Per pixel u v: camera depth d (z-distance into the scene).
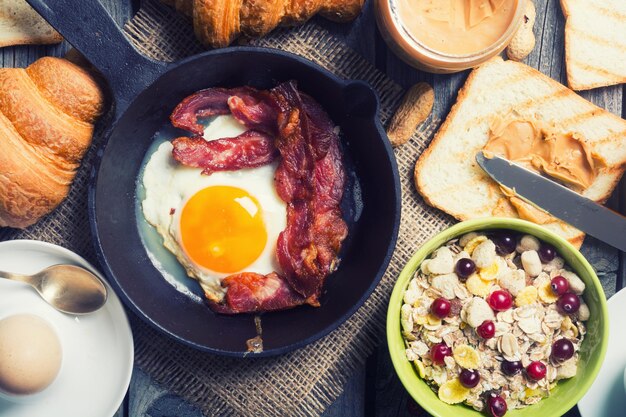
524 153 0.54
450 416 0.50
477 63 0.51
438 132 0.54
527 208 0.54
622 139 0.55
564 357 0.51
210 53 0.48
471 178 0.54
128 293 0.49
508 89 0.55
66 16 0.47
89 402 0.52
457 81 0.55
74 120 0.50
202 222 0.51
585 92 0.56
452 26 0.51
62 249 0.50
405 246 0.54
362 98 0.49
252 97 0.52
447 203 0.54
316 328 0.50
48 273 0.51
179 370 0.54
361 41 0.55
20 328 0.51
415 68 0.54
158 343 0.54
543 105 0.55
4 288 0.52
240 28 0.50
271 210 0.51
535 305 0.51
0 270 0.51
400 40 0.50
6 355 0.50
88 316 0.52
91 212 0.48
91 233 0.49
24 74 0.49
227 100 0.52
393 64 0.55
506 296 0.51
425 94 0.53
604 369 0.54
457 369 0.51
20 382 0.50
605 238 0.54
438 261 0.51
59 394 0.52
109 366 0.52
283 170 0.51
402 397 0.55
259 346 0.51
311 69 0.49
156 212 0.52
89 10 0.47
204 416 0.54
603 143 0.55
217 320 0.53
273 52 0.48
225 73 0.51
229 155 0.51
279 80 0.52
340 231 0.52
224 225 0.51
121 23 0.54
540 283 0.52
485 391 0.51
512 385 0.51
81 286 0.51
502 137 0.54
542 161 0.54
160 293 0.52
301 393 0.54
